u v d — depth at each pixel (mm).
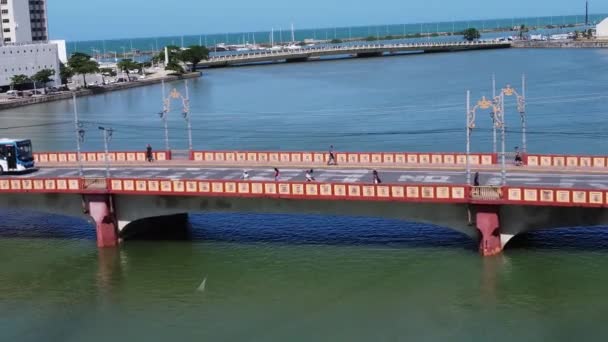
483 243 77125
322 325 65562
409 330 64062
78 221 98312
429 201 76562
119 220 86250
